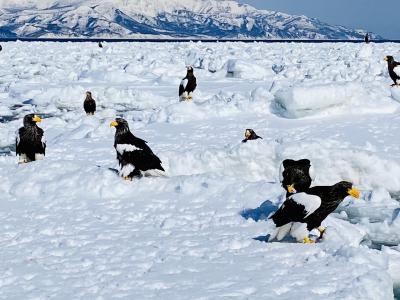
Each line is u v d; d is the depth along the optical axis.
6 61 80.00
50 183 18.33
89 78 57.41
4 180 19.11
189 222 14.86
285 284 10.43
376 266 11.47
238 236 13.53
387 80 46.00
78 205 16.67
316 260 11.71
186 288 10.35
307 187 14.61
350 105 31.44
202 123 30.78
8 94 48.31
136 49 100.56
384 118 29.94
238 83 51.47
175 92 47.47
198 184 17.52
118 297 10.00
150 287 10.45
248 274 10.98
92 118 33.88
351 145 24.44
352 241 13.86
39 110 41.38
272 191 16.66
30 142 21.39
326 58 76.69
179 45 111.12
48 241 13.43
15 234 14.11
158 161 18.55
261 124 29.91
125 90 44.28
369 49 74.62
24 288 10.48
